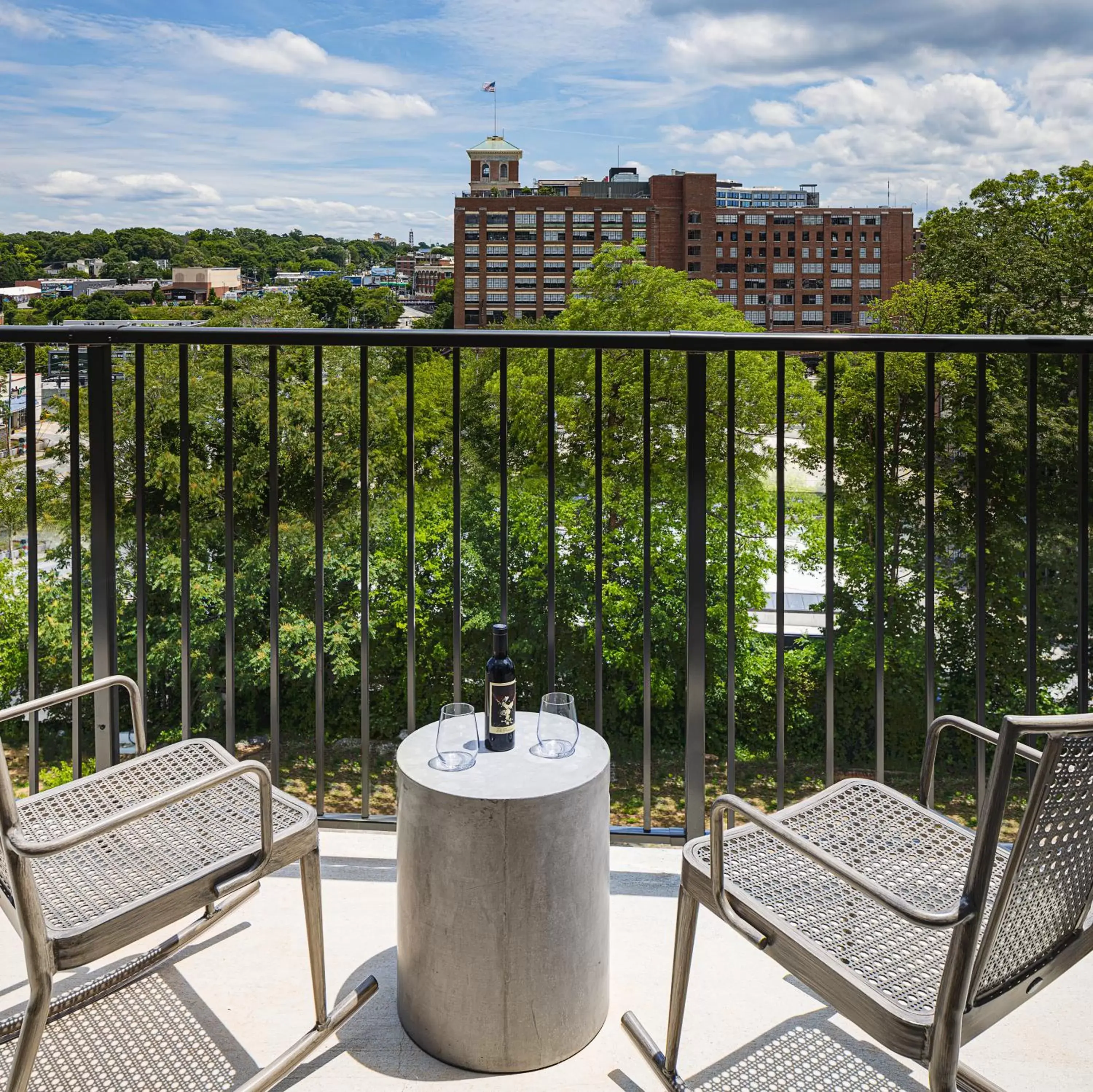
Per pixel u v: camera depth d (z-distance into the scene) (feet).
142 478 6.04
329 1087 4.42
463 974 4.47
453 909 4.44
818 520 58.08
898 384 56.18
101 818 4.51
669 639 58.70
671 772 60.23
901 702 58.80
